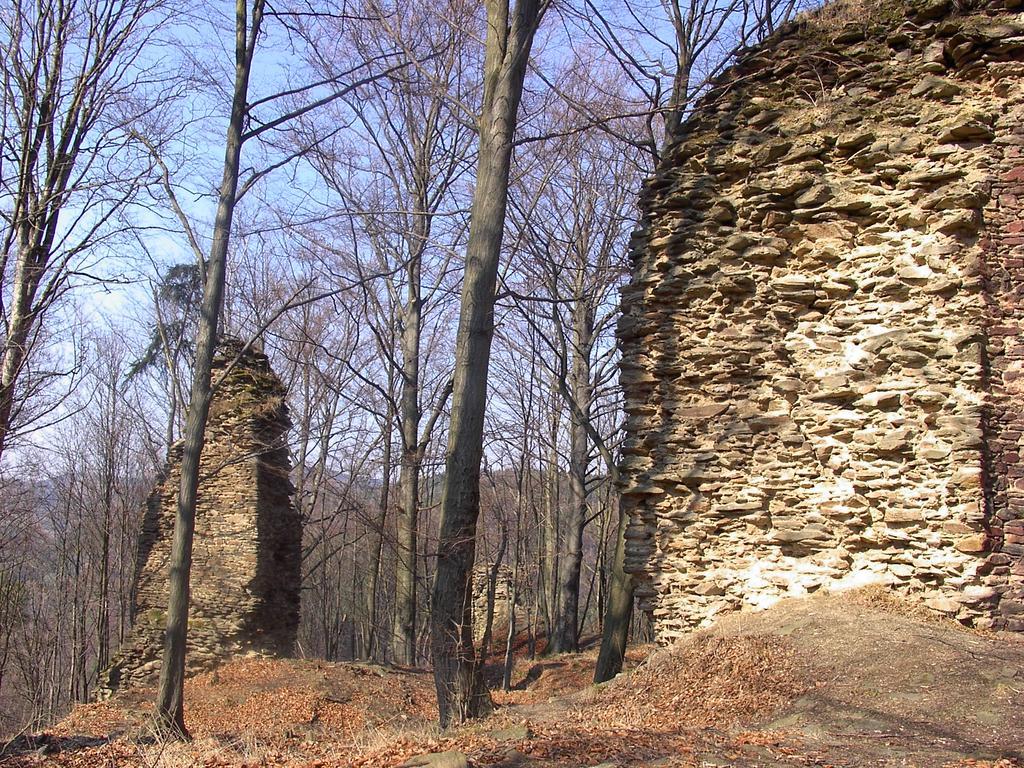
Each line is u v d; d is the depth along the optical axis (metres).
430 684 18.70
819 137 11.09
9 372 13.03
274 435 20.88
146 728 11.89
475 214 9.77
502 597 30.42
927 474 9.72
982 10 10.77
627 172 23.06
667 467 11.16
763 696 7.95
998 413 9.64
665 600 10.96
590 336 24.42
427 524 20.73
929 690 7.30
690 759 5.91
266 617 19.89
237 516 19.86
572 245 21.58
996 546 9.38
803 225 11.07
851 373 10.39
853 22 11.45
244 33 13.62
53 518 32.03
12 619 25.81
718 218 11.48
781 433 10.66
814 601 9.89
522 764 5.94
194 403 12.98
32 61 13.73
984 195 10.09
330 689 17.22
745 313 11.13
